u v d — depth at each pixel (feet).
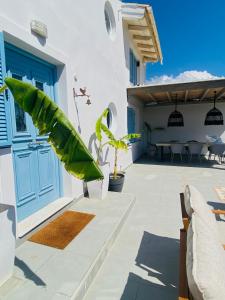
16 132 9.16
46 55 10.11
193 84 23.75
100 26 16.79
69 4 12.00
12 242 6.51
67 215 11.30
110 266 8.14
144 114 39.93
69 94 12.05
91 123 15.35
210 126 36.78
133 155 30.99
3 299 5.87
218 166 28.07
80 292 6.38
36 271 7.01
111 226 10.17
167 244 9.61
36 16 9.27
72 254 7.97
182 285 4.09
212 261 3.55
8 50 8.75
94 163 4.65
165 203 14.67
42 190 10.95
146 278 7.50
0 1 7.45
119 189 16.05
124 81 24.93
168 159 34.22
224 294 3.11
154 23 24.84
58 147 4.68
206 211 5.99
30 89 4.73
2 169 7.53
